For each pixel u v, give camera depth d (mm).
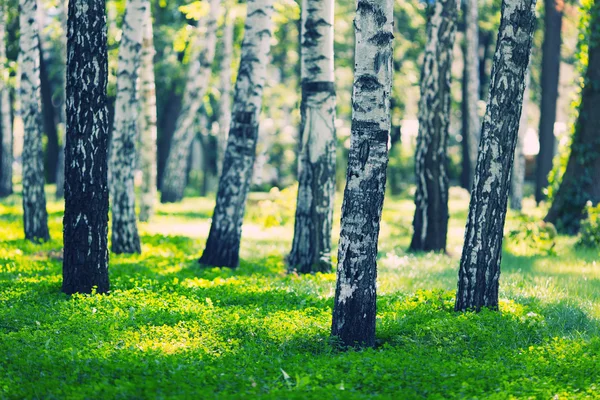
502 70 11742
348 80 43312
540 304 12789
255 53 17359
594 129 23469
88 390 7672
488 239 11938
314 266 16922
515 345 10234
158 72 41969
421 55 44656
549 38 33625
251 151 17562
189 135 37969
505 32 11695
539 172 34469
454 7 19859
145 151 27812
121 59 18984
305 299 13250
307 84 16844
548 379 8516
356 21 10039
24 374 8375
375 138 9992
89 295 12617
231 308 12234
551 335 10789
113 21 31656
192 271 16422
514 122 11844
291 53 45438
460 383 8289
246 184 17594
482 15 42469
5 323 10758
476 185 11969
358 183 10070
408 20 43906
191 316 11359
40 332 10203
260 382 8227
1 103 38031
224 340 10258
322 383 8211
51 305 11953
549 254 19641
